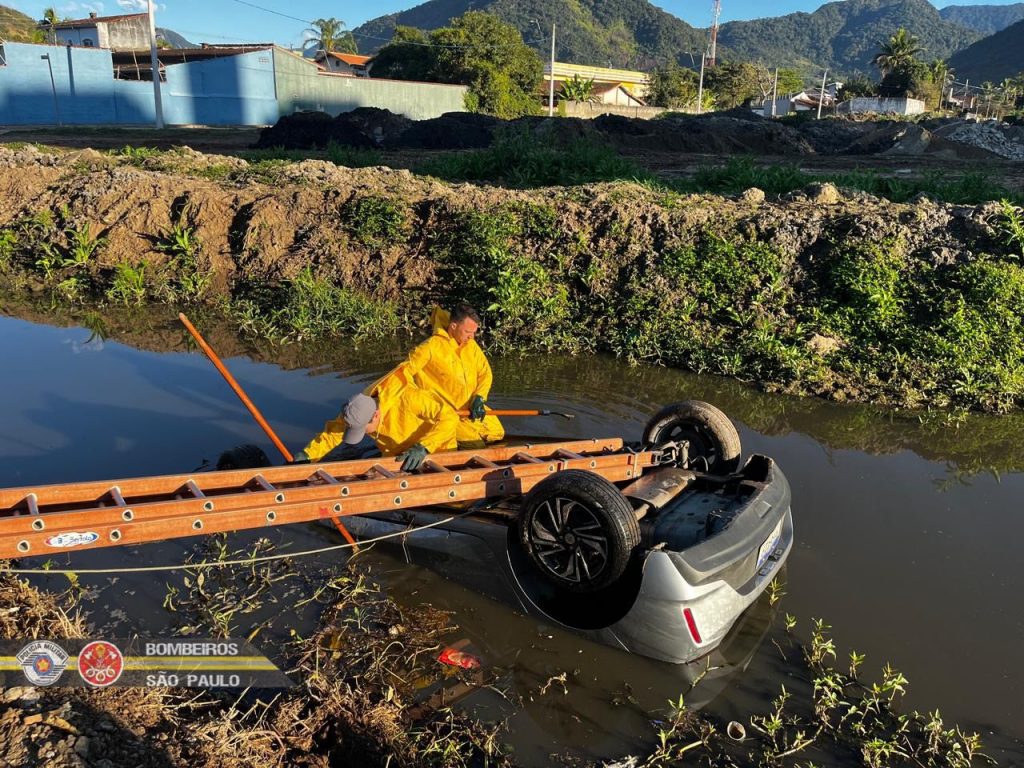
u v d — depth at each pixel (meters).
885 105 92.50
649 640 4.26
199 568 5.00
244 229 12.48
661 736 3.76
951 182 16.56
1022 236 9.50
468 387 5.57
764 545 4.59
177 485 4.41
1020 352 8.70
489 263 11.04
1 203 14.55
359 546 5.34
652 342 9.59
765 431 7.50
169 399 7.70
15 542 3.79
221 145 29.89
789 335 9.37
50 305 11.52
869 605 4.78
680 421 5.78
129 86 49.09
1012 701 4.04
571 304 10.56
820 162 27.22
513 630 4.63
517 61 64.06
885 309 9.29
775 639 4.52
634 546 4.31
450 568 5.01
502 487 4.90
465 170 17.12
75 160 16.72
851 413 8.00
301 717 3.87
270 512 4.32
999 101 115.94
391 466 4.90
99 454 6.44
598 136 29.81
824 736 3.85
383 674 4.23
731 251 10.24
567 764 3.67
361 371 8.66
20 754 3.36
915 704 4.01
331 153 20.33
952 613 4.71
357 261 11.77
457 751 3.68
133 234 13.03
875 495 6.21
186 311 11.27
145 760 3.45
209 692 3.98
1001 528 5.71
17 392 7.83
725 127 35.31
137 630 4.45
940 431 7.58
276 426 7.06
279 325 10.44
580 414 7.53
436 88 57.31
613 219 11.09
